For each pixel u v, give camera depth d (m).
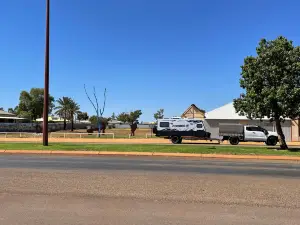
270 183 10.02
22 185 9.25
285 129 43.91
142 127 128.25
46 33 23.19
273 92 22.80
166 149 21.64
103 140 37.91
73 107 82.38
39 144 24.64
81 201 7.61
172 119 34.81
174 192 8.60
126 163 15.45
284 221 6.27
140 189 8.91
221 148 22.94
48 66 23.44
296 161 18.38
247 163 16.58
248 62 24.66
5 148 21.97
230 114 46.69
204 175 11.55
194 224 6.05
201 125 34.41
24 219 6.25
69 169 12.73
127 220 6.24
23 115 97.56
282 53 23.44
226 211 6.93
